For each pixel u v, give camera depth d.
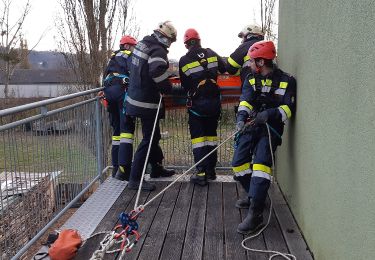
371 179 1.84
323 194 2.68
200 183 4.68
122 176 4.81
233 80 4.98
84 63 7.37
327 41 2.56
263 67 3.57
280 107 3.47
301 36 3.37
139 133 5.07
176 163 5.26
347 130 2.18
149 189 4.54
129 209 4.04
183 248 3.19
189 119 4.61
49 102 3.36
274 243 3.25
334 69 2.41
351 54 2.11
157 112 4.13
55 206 3.64
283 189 4.32
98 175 4.89
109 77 4.77
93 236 3.41
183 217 3.80
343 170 2.25
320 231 2.76
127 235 2.65
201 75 4.41
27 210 3.12
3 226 2.82
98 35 7.29
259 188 3.39
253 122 3.56
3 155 2.81
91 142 4.65
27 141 3.12
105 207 4.09
